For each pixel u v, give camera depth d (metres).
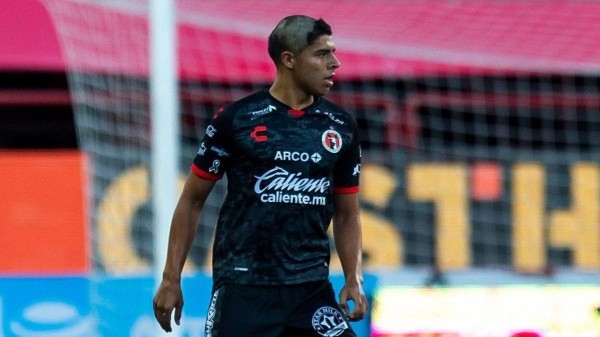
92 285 30.17
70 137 45.06
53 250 33.28
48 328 30.16
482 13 40.16
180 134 38.75
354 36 39.41
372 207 35.09
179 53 39.03
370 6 40.06
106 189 33.66
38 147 45.03
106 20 34.84
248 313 16.83
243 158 16.78
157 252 25.00
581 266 34.88
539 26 40.00
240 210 16.88
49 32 41.66
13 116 44.81
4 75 45.47
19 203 33.38
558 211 35.12
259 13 38.56
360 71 39.09
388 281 32.38
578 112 42.06
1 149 44.53
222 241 17.08
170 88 25.38
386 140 40.28
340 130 17.00
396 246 34.91
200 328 28.97
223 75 39.00
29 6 41.91
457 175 35.25
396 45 39.44
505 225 35.06
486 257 35.00
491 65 39.19
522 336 30.23
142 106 34.75
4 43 41.34
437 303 30.02
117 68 34.88
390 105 40.38
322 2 39.66
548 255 35.00
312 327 16.97
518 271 33.88
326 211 17.05
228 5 38.31
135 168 33.94
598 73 39.22
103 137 34.34
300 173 16.73
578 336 30.38
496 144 42.34
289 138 16.73
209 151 17.00
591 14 40.12
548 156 35.38
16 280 30.20
